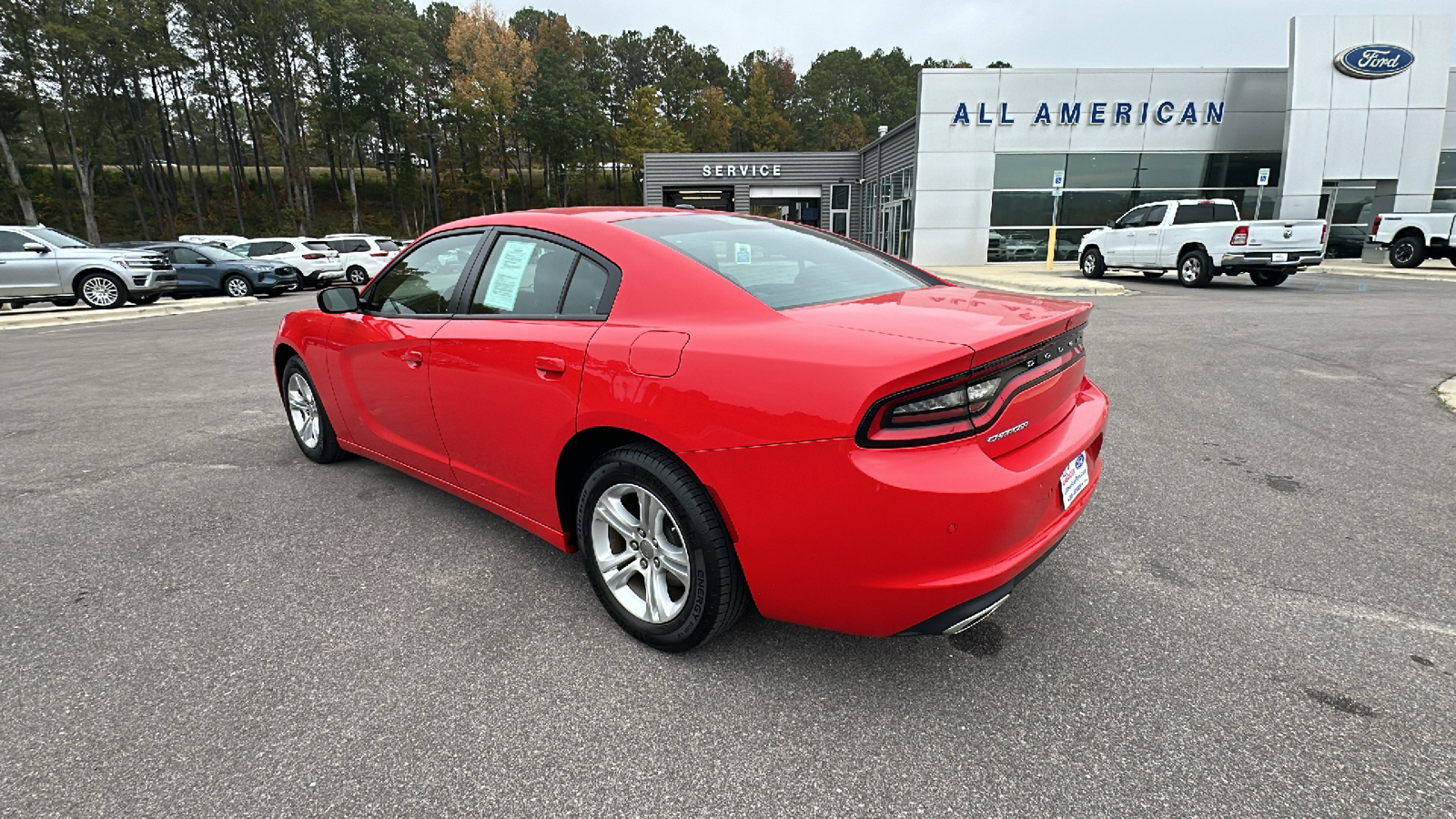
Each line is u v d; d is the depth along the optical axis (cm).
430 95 7225
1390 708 202
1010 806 168
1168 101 2116
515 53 6831
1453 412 504
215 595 271
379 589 276
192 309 1521
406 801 172
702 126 8525
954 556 179
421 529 330
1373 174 2041
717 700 208
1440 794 170
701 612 214
